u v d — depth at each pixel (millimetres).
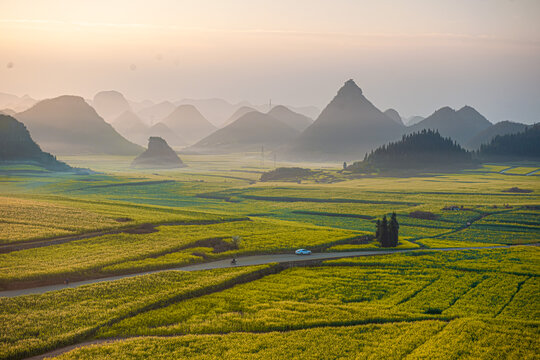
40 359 57062
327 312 75562
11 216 133500
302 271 102625
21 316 67688
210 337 64438
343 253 120688
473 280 99125
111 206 172125
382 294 88375
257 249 117500
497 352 61469
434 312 79562
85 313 70062
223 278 90312
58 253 102938
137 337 64125
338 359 58875
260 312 74812
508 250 129375
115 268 94812
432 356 59719
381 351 61219
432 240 151125
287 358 58438
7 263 92500
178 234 130250
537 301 85938
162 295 79312
